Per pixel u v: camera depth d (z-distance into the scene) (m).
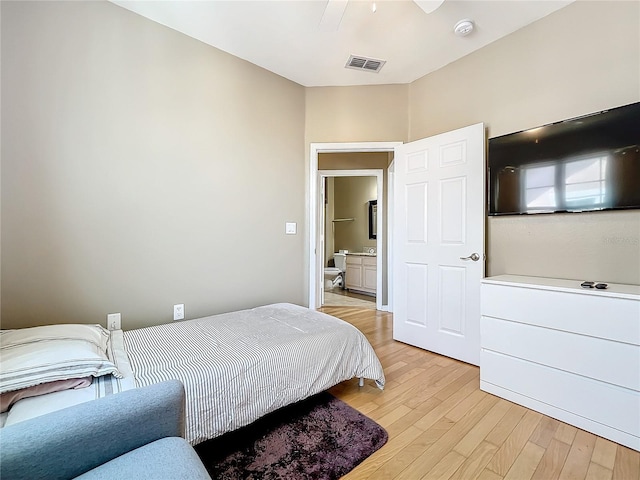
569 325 1.71
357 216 6.48
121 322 2.12
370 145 3.21
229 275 2.66
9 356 1.16
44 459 0.73
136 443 0.87
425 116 3.05
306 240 3.23
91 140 1.98
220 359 1.47
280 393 1.58
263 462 1.38
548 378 1.79
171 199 2.33
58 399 1.08
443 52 2.65
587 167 1.93
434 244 2.79
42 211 1.83
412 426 1.67
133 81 2.14
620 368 1.54
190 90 2.41
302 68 2.88
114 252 2.08
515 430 1.65
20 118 1.76
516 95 2.36
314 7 2.08
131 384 1.21
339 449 1.47
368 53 2.65
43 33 1.82
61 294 1.90
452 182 2.65
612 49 1.90
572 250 2.06
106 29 2.03
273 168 2.96
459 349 2.60
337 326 2.04
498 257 2.46
